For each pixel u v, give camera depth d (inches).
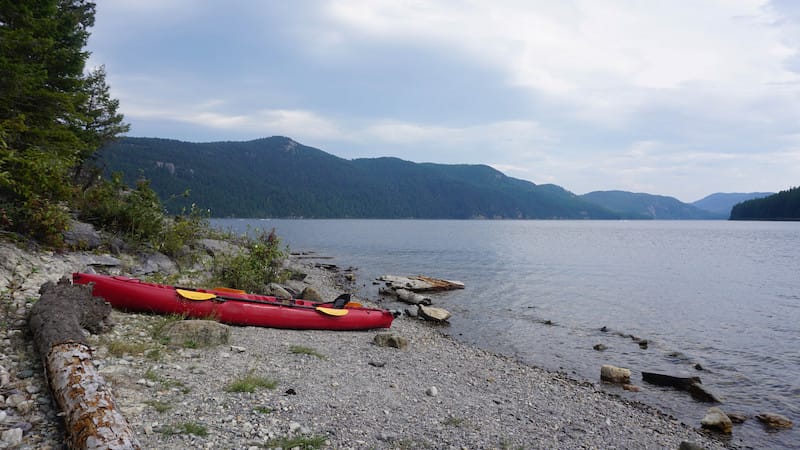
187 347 323.6
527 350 562.9
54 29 708.0
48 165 495.8
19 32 575.8
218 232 871.1
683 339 633.0
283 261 852.6
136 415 209.9
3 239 439.5
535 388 397.4
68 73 756.6
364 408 274.8
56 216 487.2
